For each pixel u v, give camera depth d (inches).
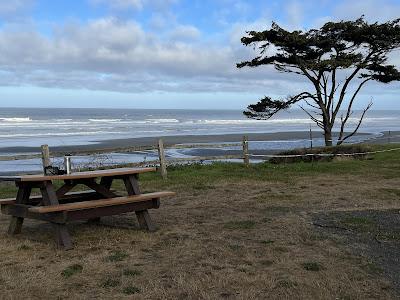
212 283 168.7
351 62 714.8
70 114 4707.2
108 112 5890.8
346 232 241.1
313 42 738.8
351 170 513.0
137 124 2655.0
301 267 186.7
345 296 157.5
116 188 398.0
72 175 224.8
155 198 252.1
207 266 188.1
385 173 490.9
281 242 222.8
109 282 170.1
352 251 208.4
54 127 2206.0
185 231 246.4
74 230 249.1
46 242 225.0
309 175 475.2
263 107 804.6
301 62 757.3
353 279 173.3
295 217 277.9
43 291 161.8
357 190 379.6
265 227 253.3
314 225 256.8
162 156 455.5
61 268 186.1
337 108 776.3
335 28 725.9
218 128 2343.8
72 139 1481.3
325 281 171.0
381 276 176.9
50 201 217.6
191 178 447.8
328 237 231.1
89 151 429.7
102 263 192.4
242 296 157.1
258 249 211.5
